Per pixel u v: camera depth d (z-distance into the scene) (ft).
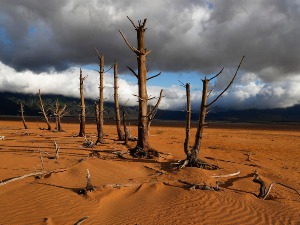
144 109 53.98
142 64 53.67
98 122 71.77
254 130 223.71
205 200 29.68
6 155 48.34
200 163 45.52
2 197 27.61
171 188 33.58
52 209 25.45
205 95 45.24
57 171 37.68
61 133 109.70
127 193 32.01
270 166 54.75
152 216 25.55
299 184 40.81
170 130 188.55
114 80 81.87
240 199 30.86
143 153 53.06
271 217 26.55
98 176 37.14
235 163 54.65
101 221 23.99
